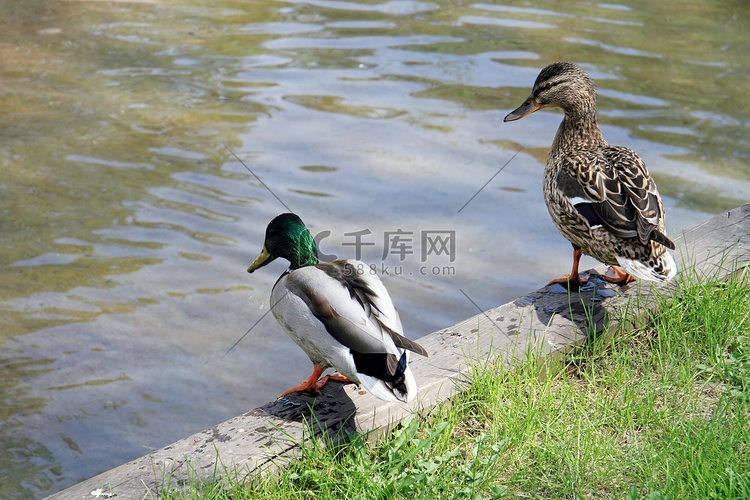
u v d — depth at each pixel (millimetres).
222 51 10039
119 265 5746
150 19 11469
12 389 4555
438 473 2891
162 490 2758
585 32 10625
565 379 3451
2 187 6711
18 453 4059
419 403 3234
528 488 2865
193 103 8453
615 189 3715
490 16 11406
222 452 2980
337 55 9812
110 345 4945
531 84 8727
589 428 3053
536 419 3133
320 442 3014
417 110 8141
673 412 3184
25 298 5375
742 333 3713
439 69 9242
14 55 9875
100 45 10289
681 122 7859
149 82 9047
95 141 7594
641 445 3016
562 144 4379
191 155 7312
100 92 8773
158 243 6020
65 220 6281
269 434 3078
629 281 4090
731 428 2979
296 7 12031
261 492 2809
